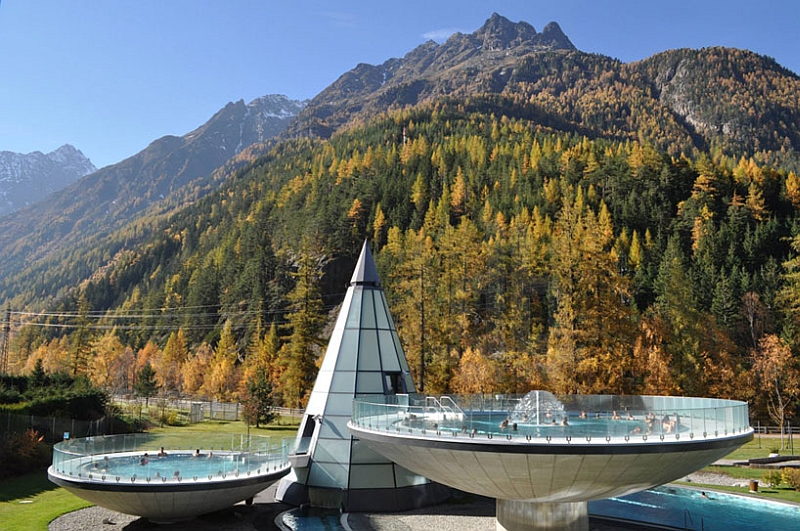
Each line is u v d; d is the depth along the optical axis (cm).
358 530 2623
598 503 3319
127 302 19138
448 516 2881
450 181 15912
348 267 13850
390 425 2338
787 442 5575
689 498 3441
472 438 2017
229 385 10012
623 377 6956
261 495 3306
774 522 2916
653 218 12550
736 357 8075
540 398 2798
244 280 14712
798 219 11638
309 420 3247
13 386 5503
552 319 9031
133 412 6375
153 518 2619
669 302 8250
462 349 8281
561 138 19712
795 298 8788
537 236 10812
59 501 3034
